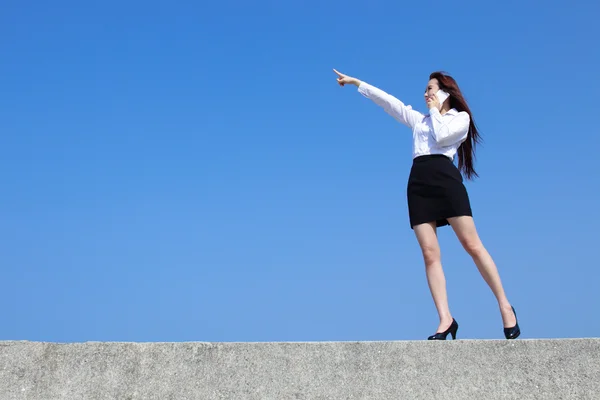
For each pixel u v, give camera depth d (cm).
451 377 390
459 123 492
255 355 404
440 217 484
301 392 393
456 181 484
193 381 402
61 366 412
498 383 387
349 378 394
